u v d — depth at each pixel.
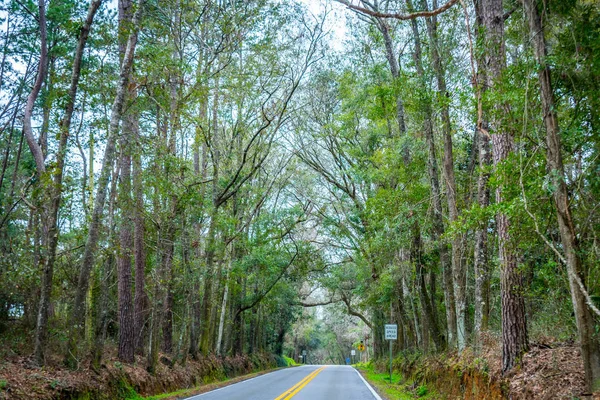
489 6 10.58
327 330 81.25
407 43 20.58
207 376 24.62
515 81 9.09
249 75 25.41
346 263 37.59
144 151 17.70
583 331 7.25
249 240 31.81
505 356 9.95
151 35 19.70
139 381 16.09
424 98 15.55
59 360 13.66
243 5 22.50
